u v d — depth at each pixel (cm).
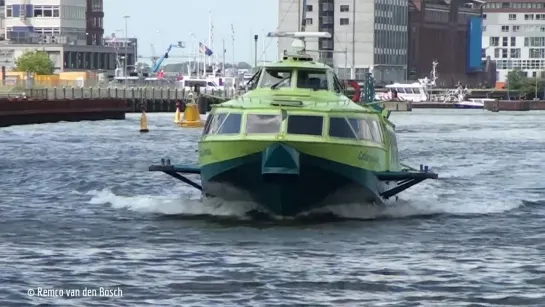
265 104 6794
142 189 8925
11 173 10388
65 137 16412
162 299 4922
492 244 6372
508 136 18950
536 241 6481
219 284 5209
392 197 7831
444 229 6844
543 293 5100
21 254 5875
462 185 9550
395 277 5403
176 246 6156
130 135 17200
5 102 19588
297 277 5369
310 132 6669
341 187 6788
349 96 8206
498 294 5081
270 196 6781
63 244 6216
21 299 4872
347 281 5291
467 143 16475
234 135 6712
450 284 5269
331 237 6444
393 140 7769
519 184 9756
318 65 7288
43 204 7944
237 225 6794
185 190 8831
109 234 6544
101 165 11344
